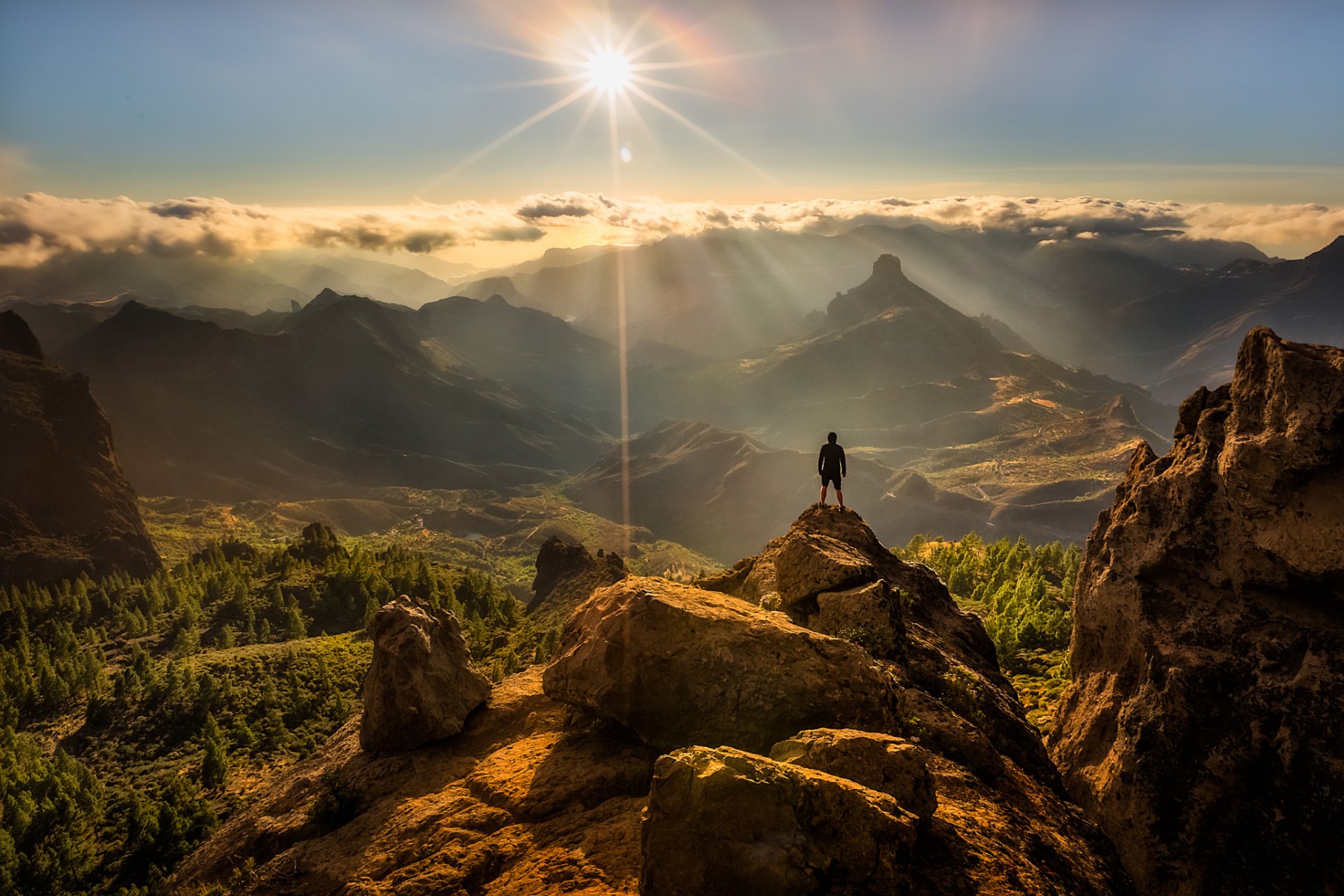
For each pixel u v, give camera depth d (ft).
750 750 58.23
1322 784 59.62
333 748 82.12
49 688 429.79
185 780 309.42
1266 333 68.49
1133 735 70.79
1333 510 61.93
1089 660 86.22
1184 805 65.82
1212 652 68.74
